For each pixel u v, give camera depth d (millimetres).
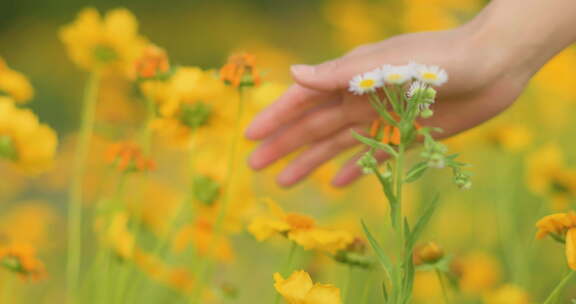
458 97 941
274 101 1009
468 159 1525
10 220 1651
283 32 4617
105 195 1486
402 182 774
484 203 1449
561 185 1138
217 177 1019
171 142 994
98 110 1478
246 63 932
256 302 1312
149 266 1011
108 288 1015
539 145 1658
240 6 4902
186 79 981
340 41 2443
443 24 2072
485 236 1331
